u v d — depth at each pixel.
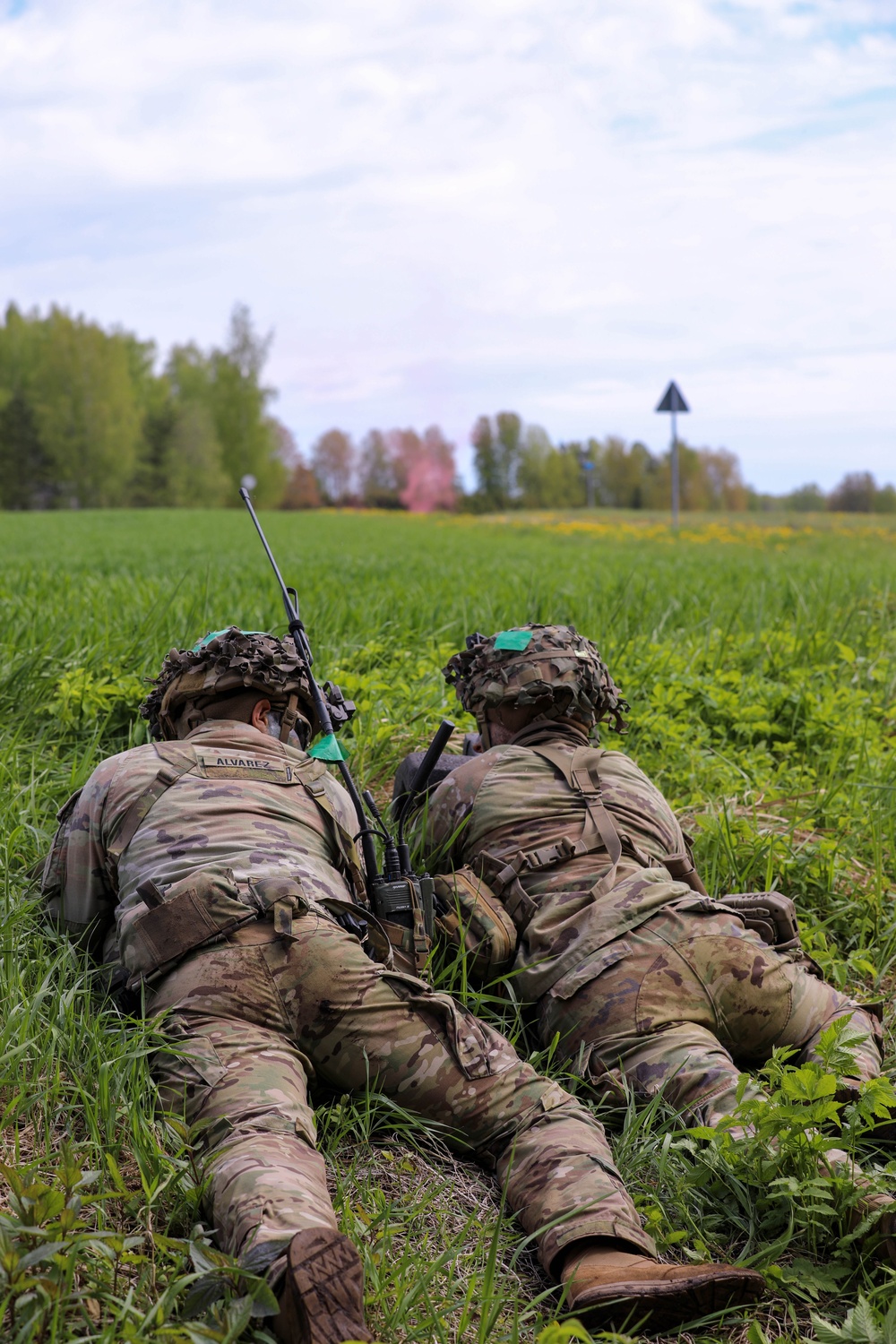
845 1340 1.88
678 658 5.85
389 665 5.65
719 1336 2.01
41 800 3.70
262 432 115.69
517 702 3.08
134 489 106.88
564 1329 1.70
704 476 141.75
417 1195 2.28
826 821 4.29
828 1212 2.10
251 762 2.72
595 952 2.60
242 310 114.94
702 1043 2.49
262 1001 2.28
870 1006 2.76
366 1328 1.72
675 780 4.54
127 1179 2.18
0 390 111.44
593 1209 2.06
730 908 2.75
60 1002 2.49
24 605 6.53
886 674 6.21
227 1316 1.73
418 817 3.17
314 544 21.31
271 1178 1.92
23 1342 1.66
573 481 135.38
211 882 2.37
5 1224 1.80
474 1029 2.37
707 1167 2.27
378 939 2.59
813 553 19.81
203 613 6.07
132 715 4.45
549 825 2.88
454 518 47.72
